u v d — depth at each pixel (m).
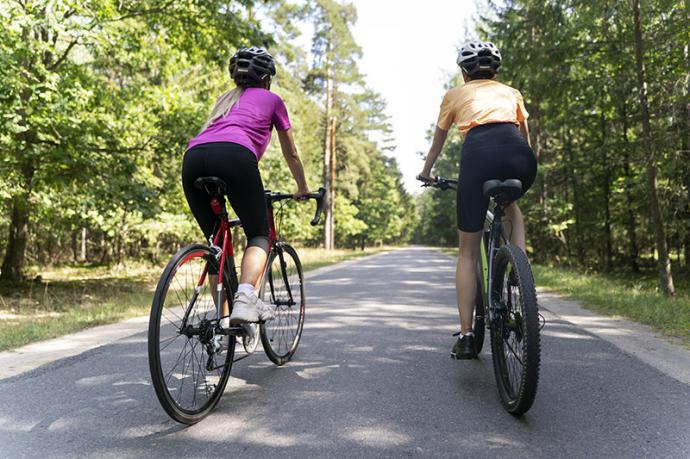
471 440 2.43
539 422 2.64
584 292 8.16
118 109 12.20
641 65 11.10
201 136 2.93
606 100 12.36
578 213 22.44
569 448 2.33
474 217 3.30
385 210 68.81
